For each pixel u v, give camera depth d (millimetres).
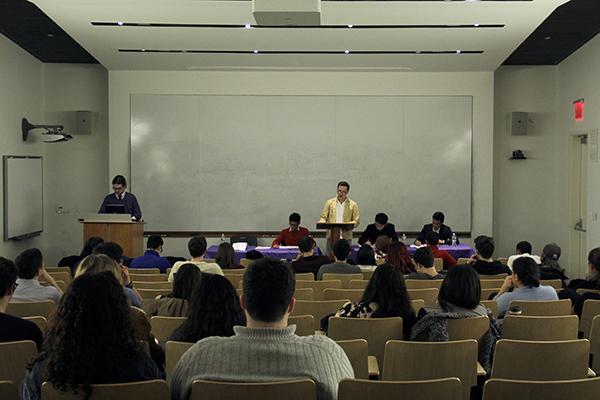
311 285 6230
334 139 12586
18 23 10031
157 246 7930
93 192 13172
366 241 10398
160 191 12570
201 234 12602
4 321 3467
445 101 12547
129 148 12570
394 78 12539
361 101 12547
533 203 13203
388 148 12586
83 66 13102
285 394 2400
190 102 12531
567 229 12500
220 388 2396
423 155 12578
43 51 12062
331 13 8406
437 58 11281
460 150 12555
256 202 12617
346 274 6766
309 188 12609
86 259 3926
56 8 8211
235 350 2457
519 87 13148
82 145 13141
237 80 12547
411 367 3533
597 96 10734
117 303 2500
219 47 10508
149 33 9578
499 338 4332
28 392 2709
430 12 8359
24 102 11891
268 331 2463
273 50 10703
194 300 3295
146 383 2471
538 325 4312
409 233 12633
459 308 3973
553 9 8164
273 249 9953
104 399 2457
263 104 12555
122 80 12500
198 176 12586
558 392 2643
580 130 11625
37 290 5062
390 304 4230
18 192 11469
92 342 2426
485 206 12617
